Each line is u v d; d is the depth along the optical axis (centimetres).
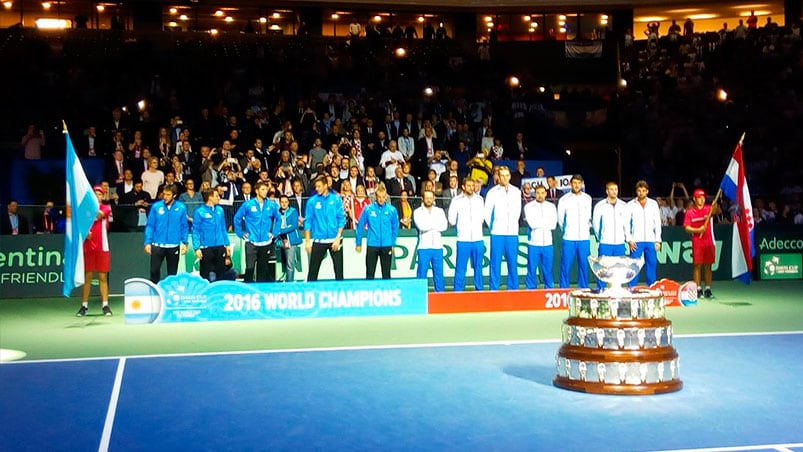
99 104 2769
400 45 3312
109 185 2298
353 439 742
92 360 1152
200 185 2153
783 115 3108
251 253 1733
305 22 3550
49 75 2811
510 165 2627
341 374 1036
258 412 842
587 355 926
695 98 3188
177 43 3212
